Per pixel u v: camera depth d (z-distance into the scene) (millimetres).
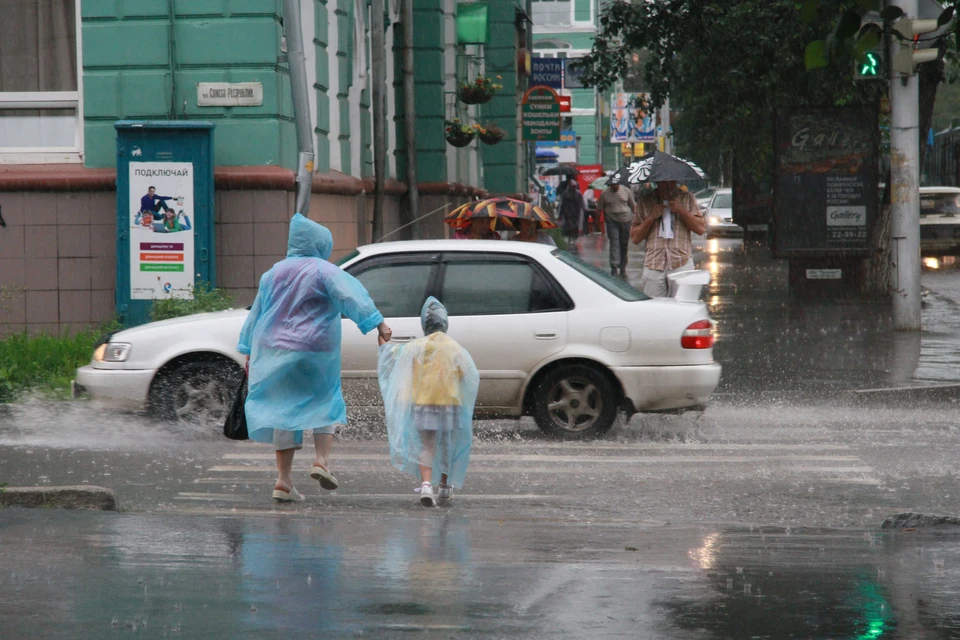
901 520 17406
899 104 39688
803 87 51219
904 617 11742
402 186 55438
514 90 84375
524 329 24594
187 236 35750
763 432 25797
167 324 25203
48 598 12203
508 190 84688
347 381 24688
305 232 19062
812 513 18547
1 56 38188
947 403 29578
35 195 37031
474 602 12164
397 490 20172
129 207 35781
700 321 24781
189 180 35688
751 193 92625
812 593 12656
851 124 49219
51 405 27453
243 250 36594
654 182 35219
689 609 11992
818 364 34250
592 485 20516
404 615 11656
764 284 62250
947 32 13305
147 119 37125
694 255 89562
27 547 14594
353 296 18703
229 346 24828
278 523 16594
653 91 58781
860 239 49688
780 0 48844
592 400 24734
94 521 16328
